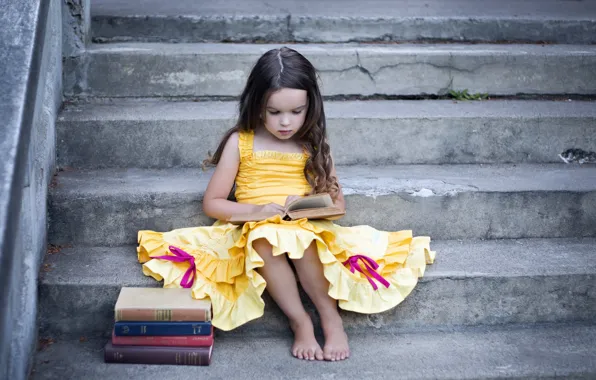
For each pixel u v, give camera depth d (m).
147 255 2.86
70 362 2.61
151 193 3.01
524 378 2.59
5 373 2.13
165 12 4.04
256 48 3.79
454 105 3.67
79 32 3.52
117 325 2.57
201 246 2.82
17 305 2.36
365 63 3.72
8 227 2.15
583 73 3.85
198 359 2.58
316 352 2.64
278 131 2.74
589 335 2.86
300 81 2.68
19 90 2.48
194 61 3.61
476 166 3.49
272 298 2.77
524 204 3.17
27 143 2.39
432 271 2.89
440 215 3.14
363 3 4.53
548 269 2.92
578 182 3.26
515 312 2.93
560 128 3.52
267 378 2.52
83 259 2.91
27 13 2.76
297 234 2.59
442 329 2.89
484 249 3.10
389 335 2.84
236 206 2.79
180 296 2.66
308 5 4.40
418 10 4.35
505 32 4.20
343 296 2.67
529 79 3.83
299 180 2.90
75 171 3.26
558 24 4.21
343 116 3.40
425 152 3.48
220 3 4.38
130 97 3.62
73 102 3.55
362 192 3.09
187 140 3.33
